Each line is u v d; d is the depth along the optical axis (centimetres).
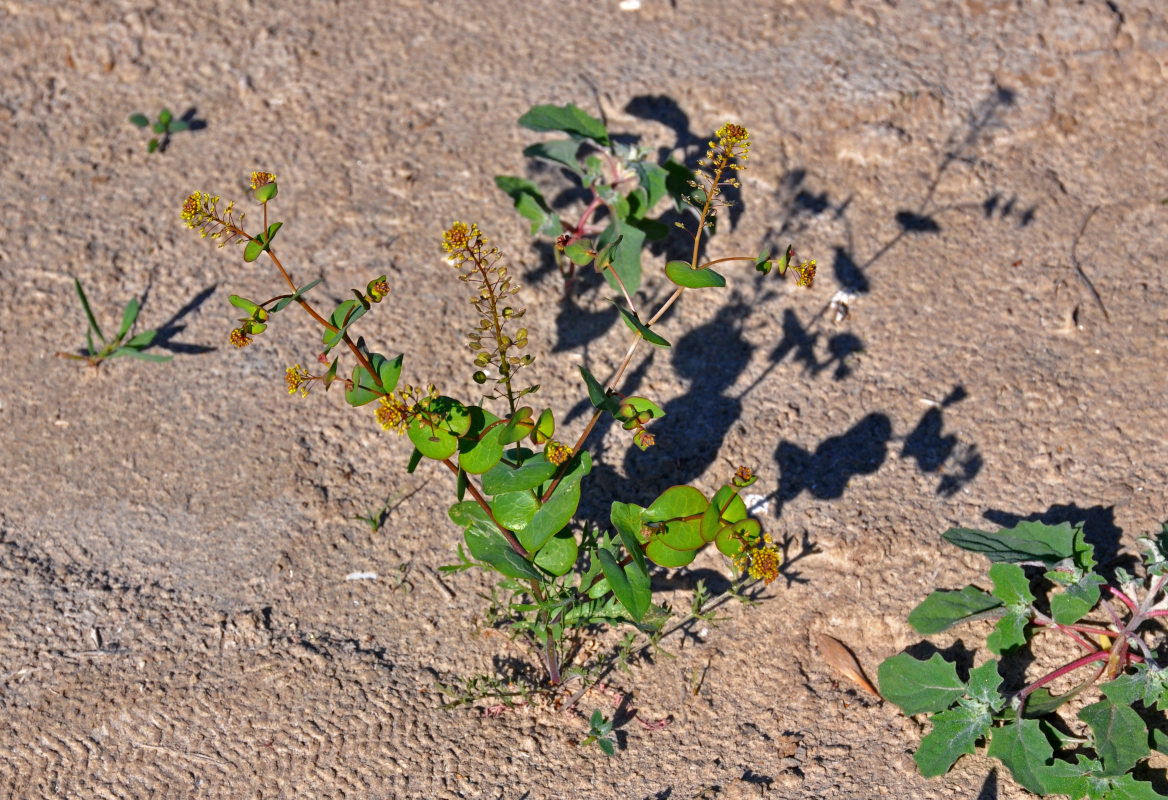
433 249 147
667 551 126
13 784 131
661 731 132
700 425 141
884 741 131
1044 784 127
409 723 132
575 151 144
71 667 134
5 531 139
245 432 141
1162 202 147
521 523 127
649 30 156
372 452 140
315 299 146
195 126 153
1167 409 139
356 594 136
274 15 158
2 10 158
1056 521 136
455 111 152
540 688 133
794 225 147
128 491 140
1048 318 143
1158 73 152
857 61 153
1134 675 129
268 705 133
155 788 131
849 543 136
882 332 143
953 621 132
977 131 151
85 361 144
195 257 148
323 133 152
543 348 143
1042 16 154
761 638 134
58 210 150
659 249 147
